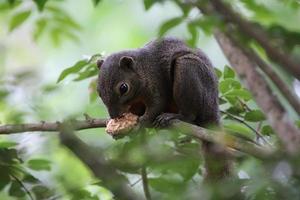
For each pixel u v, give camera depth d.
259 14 8.88
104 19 23.89
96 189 9.81
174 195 5.75
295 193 5.12
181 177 6.75
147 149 6.58
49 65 22.67
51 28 12.97
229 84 10.70
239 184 5.57
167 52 13.40
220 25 5.93
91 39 23.47
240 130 10.38
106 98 12.70
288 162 5.10
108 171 6.56
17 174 9.32
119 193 6.48
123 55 13.23
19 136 11.52
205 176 8.51
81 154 6.62
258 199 5.34
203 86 12.79
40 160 9.69
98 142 8.30
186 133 8.68
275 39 5.98
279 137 5.70
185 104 12.78
